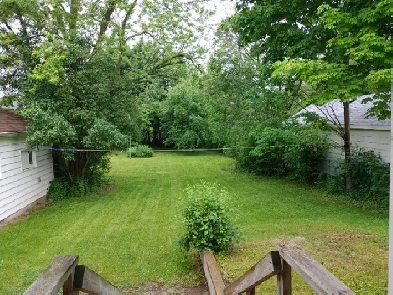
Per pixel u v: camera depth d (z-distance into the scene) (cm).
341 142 1327
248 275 247
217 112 1628
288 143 1392
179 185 1469
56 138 1097
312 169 1441
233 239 641
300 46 897
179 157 2659
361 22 715
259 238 725
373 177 1051
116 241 768
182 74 1753
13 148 1012
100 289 224
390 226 238
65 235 823
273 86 1359
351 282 470
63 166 1328
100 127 1165
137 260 654
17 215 1022
